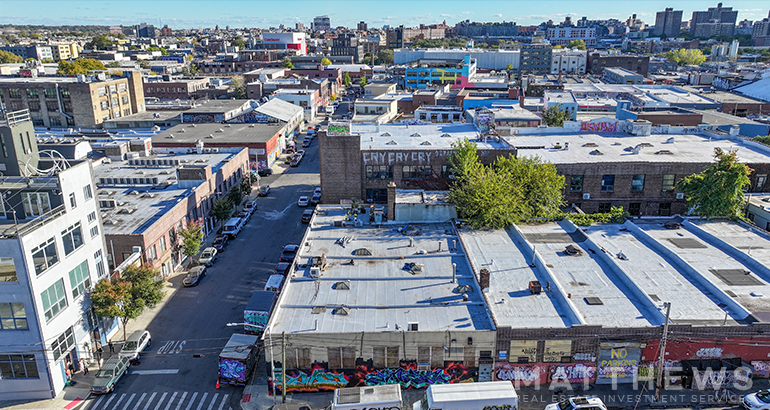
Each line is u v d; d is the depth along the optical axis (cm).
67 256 4025
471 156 6066
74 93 12231
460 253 4947
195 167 7000
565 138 7888
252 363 4153
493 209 5312
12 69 19050
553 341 3681
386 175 6462
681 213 6269
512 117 9138
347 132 6347
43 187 3981
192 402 3803
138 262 5066
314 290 4316
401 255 4925
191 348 4469
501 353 3716
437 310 3991
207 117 12394
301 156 11381
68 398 3859
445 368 3766
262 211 8138
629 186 6219
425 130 8131
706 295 4112
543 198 5694
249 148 10156
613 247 5034
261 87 17825
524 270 4597
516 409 3122
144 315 4991
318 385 3809
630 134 8131
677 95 14512
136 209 6081
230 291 5484
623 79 18700
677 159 6384
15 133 4222
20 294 3622
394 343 3684
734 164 5356
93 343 4384
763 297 4034
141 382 4031
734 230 5366
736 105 12888
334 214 6066
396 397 3198
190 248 5938
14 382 3816
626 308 3962
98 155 8175
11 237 3503
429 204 5694
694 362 3750
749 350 3728
